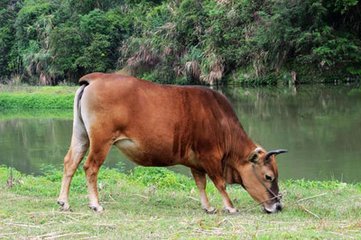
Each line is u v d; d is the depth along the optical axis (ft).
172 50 120.47
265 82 110.73
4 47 150.41
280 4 108.27
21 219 23.47
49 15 141.49
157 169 37.37
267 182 26.21
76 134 25.77
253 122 66.18
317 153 48.55
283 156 47.62
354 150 49.29
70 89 110.52
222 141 26.32
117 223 22.72
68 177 25.86
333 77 108.17
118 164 44.73
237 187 34.63
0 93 107.55
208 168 26.13
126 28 135.13
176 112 25.43
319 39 104.94
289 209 26.76
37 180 34.50
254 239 19.98
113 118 24.79
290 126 62.49
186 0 121.49
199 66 115.75
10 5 160.15
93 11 135.44
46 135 65.72
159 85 25.72
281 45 109.19
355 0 105.09
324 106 77.66
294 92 96.73
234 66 115.03
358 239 20.25
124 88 24.97
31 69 137.90
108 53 134.21
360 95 87.86
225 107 26.66
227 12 115.65
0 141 62.03
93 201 25.53
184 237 20.52
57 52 133.39
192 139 25.81
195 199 29.12
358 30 112.27
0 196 28.35
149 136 25.11
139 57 124.47
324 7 107.96
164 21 126.31
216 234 20.99
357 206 26.61
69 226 22.20
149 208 26.73
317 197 28.94
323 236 20.53
